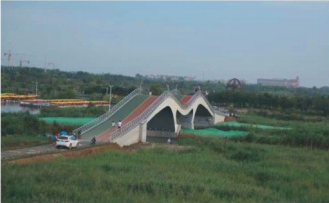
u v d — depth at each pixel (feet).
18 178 105.70
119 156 169.27
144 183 113.70
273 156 197.88
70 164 136.15
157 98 279.90
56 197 93.91
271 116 464.24
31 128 250.78
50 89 581.94
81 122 294.25
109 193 100.48
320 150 234.99
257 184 141.69
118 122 236.63
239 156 192.75
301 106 519.60
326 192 132.77
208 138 258.16
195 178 131.34
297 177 152.46
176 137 280.31
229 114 428.56
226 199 108.99
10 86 586.04
